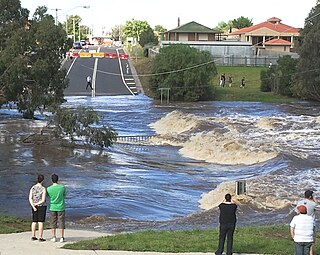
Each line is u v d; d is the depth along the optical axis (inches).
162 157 1628.9
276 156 1502.2
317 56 3193.9
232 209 553.9
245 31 5792.3
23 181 1226.6
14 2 2310.5
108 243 620.4
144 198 1106.7
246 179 1237.7
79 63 4591.5
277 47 5403.5
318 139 1859.0
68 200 1067.3
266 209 993.5
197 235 682.2
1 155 1536.7
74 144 1718.8
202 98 3427.7
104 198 1093.1
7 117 2405.3
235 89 3639.3
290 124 2224.4
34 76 2220.7
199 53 3427.7
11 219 866.8
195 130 2062.0
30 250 598.5
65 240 678.5
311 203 559.5
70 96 3366.1
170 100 3366.1
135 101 3282.5
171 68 3376.0
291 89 3420.3
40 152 1592.0
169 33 5221.5
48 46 2212.1
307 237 506.3
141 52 5536.4
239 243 621.9
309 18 3275.1
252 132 2026.3
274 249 603.5
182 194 1159.6
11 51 2178.9
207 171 1423.5
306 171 1317.7
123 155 1628.9
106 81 3875.5
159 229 824.9
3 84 2180.1
